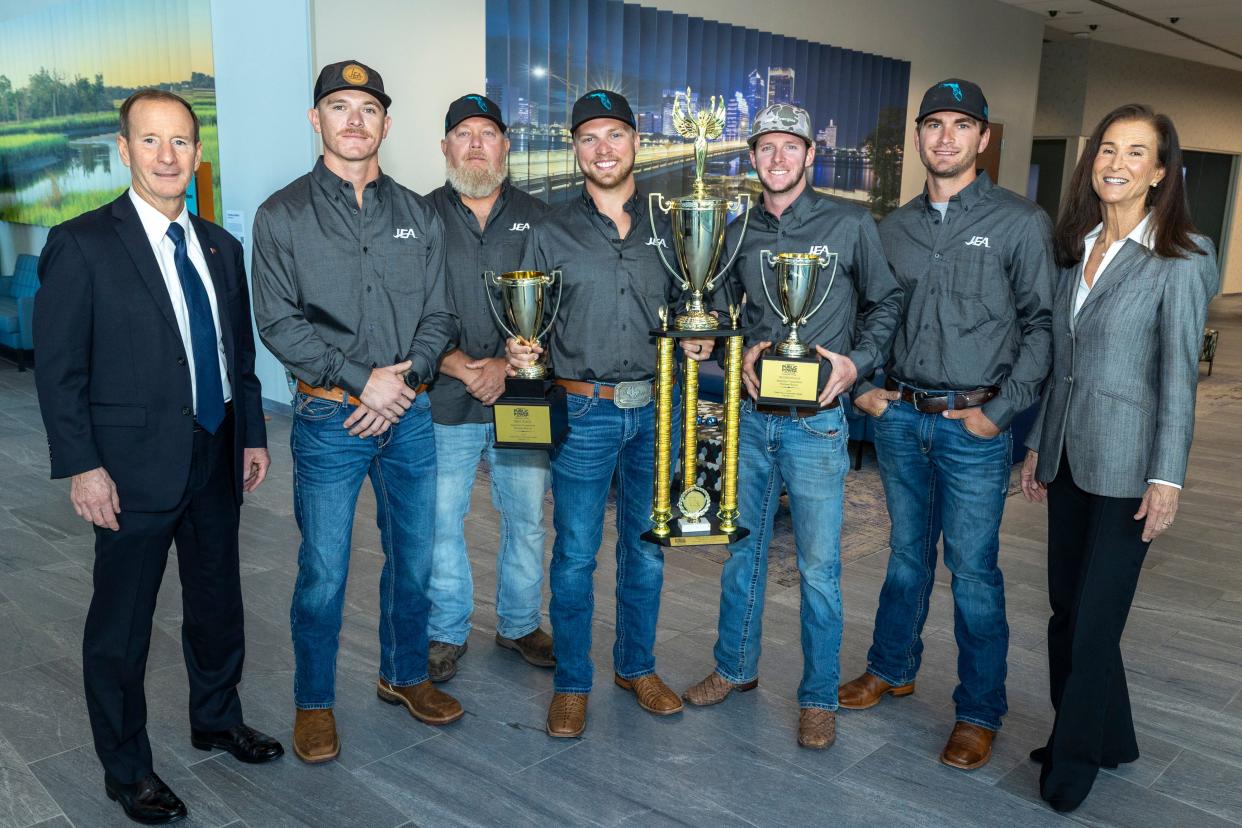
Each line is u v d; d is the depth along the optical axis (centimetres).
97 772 232
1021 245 225
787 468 243
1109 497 209
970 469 234
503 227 275
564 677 253
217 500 220
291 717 259
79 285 191
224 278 216
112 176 783
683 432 236
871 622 329
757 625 267
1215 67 1427
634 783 230
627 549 260
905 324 241
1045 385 230
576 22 659
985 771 238
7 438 573
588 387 239
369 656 297
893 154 930
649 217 236
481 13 613
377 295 224
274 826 212
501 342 279
